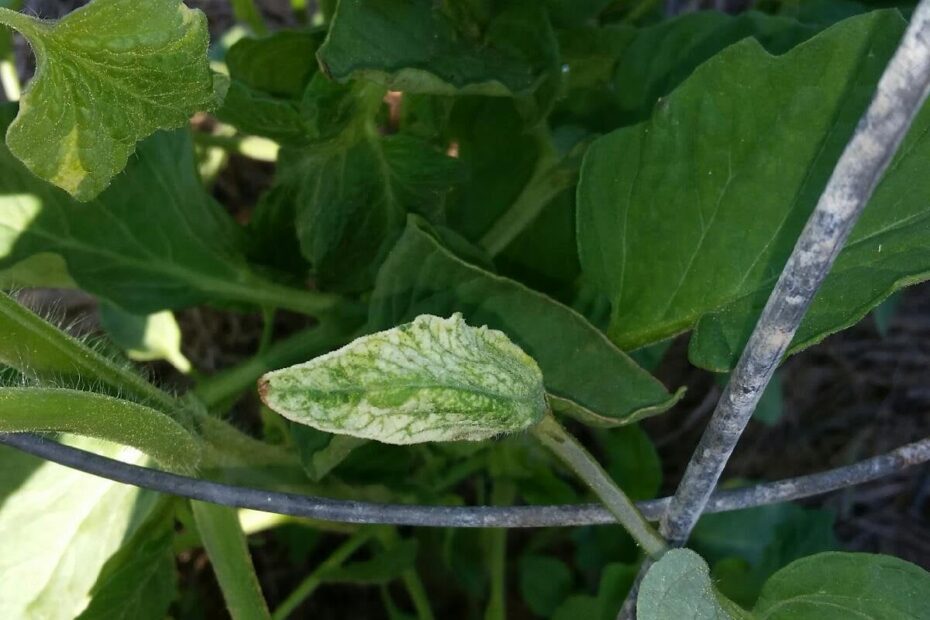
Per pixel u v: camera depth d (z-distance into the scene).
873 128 0.28
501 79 0.43
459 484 0.65
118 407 0.36
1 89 0.70
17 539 0.45
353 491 0.48
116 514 0.46
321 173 0.47
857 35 0.38
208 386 0.48
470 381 0.32
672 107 0.40
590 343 0.40
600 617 0.51
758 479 0.72
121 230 0.47
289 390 0.30
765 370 0.33
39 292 0.67
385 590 0.59
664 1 0.71
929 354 0.74
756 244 0.39
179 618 0.61
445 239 0.43
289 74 0.47
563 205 0.50
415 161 0.46
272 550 0.67
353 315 0.50
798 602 0.37
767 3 0.57
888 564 0.37
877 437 0.73
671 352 0.70
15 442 0.37
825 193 0.30
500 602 0.56
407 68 0.41
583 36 0.49
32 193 0.46
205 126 0.70
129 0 0.31
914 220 0.37
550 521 0.37
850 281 0.37
